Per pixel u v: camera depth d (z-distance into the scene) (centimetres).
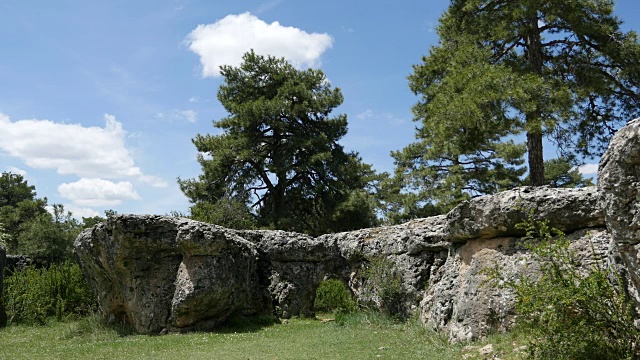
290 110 3362
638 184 568
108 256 1342
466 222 995
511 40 2058
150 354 1012
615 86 1980
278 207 3584
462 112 1748
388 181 3253
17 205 5875
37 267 2284
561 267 733
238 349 1038
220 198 3309
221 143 3297
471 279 955
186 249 1305
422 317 1161
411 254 1343
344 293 1923
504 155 2692
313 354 948
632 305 645
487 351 795
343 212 3362
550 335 675
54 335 1381
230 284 1342
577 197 848
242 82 3566
